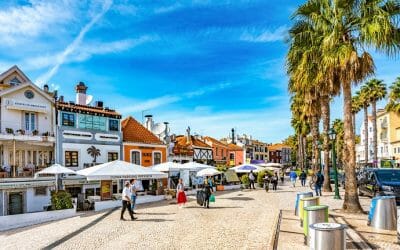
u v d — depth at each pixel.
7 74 26.89
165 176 22.64
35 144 27.56
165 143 37.12
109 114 31.95
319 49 16.30
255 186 36.22
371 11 14.89
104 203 20.98
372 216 12.38
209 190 19.89
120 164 21.64
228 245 10.71
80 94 32.91
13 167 25.12
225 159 71.44
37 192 26.28
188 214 17.23
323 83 16.95
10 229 16.55
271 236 11.62
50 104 28.16
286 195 25.73
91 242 11.63
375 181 20.06
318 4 16.14
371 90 49.91
